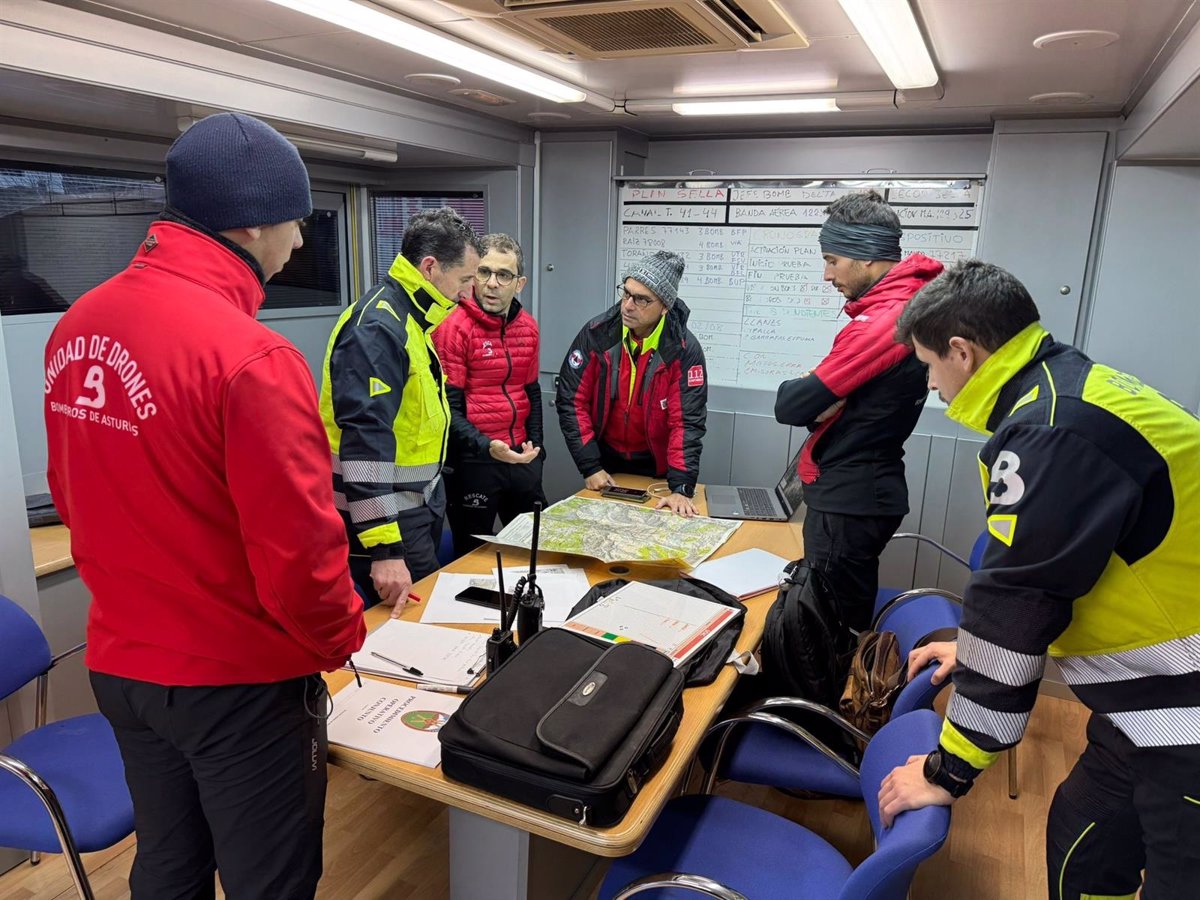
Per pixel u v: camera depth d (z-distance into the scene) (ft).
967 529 11.28
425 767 4.34
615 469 11.03
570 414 10.50
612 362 10.26
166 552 3.88
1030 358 4.33
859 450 7.75
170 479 3.78
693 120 11.57
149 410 3.72
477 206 13.17
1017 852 7.37
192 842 4.62
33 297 9.21
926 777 4.25
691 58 7.98
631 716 4.22
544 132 12.74
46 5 6.17
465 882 4.60
